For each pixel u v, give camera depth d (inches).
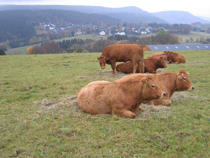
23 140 192.5
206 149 165.3
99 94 245.3
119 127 205.9
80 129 205.0
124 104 232.1
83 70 554.9
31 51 2253.9
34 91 365.4
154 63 490.0
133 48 462.0
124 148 170.7
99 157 161.0
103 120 224.4
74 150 172.7
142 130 199.3
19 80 446.0
